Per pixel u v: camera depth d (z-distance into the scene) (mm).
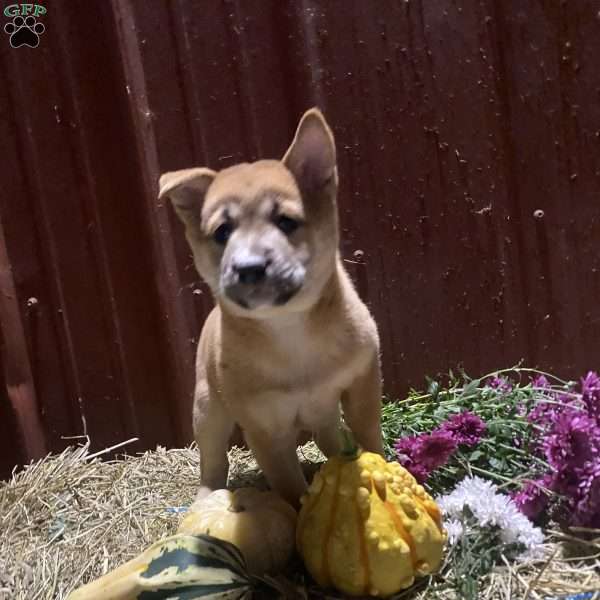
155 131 609
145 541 513
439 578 422
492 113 610
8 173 620
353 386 493
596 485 442
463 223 632
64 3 599
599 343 652
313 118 442
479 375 661
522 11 590
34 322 649
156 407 681
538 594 397
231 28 600
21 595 462
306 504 433
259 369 467
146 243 646
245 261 408
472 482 474
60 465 633
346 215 629
